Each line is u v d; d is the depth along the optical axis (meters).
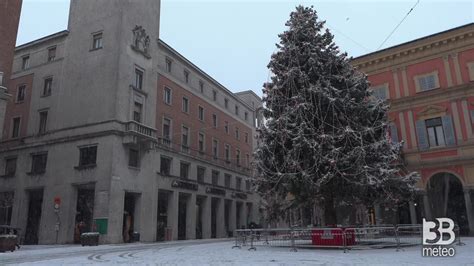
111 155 30.28
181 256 14.41
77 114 33.31
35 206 33.78
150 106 36.09
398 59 30.84
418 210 28.25
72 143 32.53
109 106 31.92
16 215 33.72
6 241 19.44
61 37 36.72
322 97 18.44
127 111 32.91
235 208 50.06
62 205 31.28
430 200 27.84
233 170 52.19
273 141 18.55
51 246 26.83
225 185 49.91
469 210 25.89
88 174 30.81
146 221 33.06
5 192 35.19
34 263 12.00
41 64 37.22
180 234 38.69
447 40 28.69
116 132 31.00
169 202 37.31
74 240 30.48
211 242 30.64
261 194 19.38
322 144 17.47
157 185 35.25
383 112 19.83
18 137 36.12
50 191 32.38
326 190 18.23
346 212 22.31
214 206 46.53
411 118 29.53
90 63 34.12
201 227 42.88
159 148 36.44
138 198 32.72
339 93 18.89
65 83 35.00
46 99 35.75
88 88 33.50
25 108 36.91
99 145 31.11
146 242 31.95
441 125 28.30
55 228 30.88
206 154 46.19
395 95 30.47
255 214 55.62
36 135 34.78
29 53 38.41
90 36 34.94
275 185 18.22
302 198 18.80
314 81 19.28
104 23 34.62
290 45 19.86
